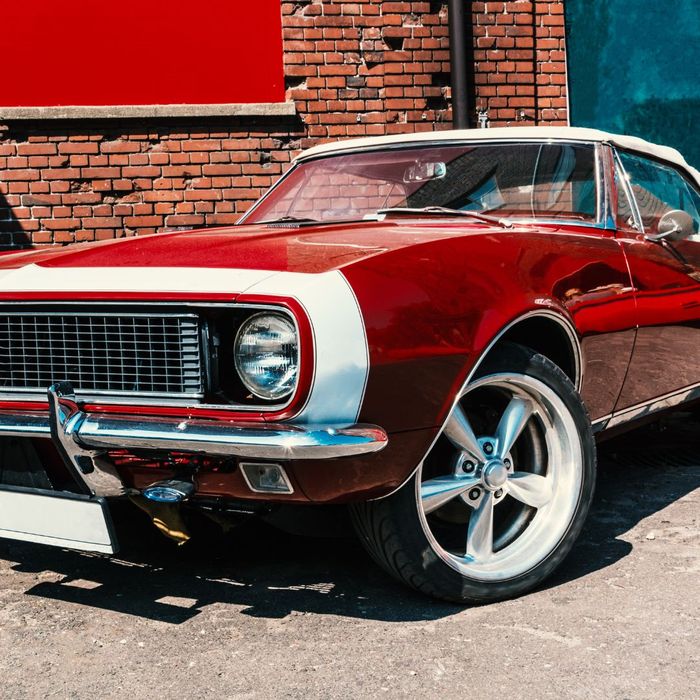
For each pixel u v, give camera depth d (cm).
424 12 746
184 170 721
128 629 272
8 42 687
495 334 268
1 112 687
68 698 231
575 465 298
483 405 299
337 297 239
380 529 268
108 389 260
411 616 277
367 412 242
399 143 397
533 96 780
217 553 335
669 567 312
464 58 743
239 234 303
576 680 234
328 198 392
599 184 359
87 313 260
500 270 280
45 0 688
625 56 822
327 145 419
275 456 233
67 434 253
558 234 320
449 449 300
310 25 729
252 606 287
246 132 727
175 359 251
